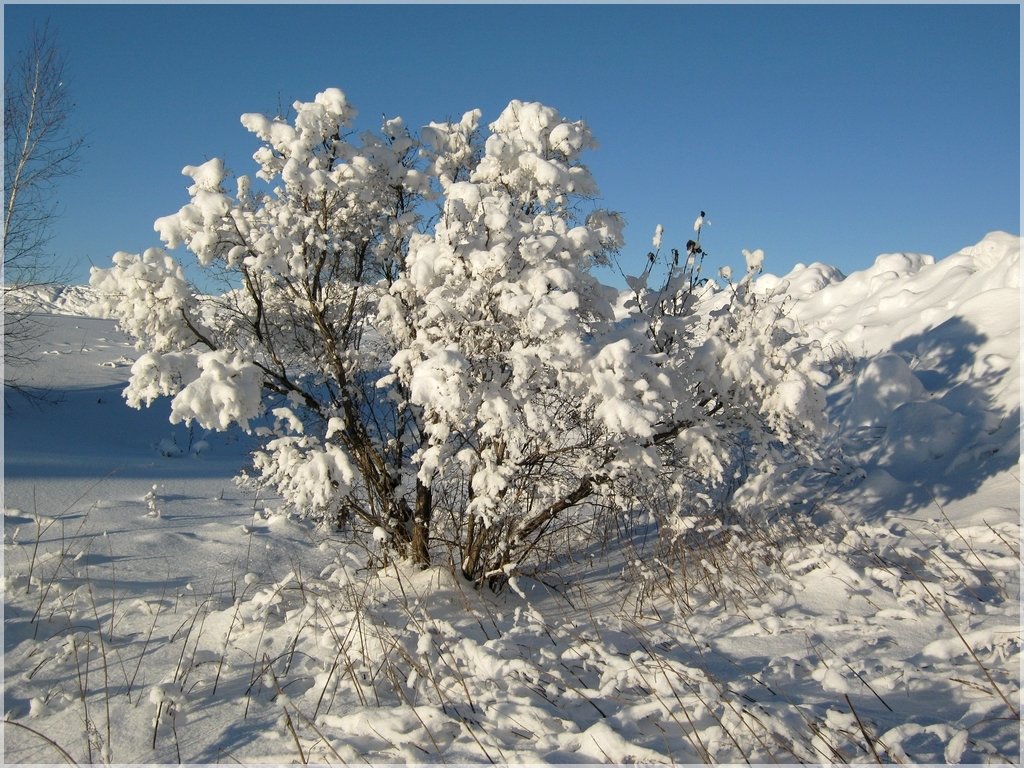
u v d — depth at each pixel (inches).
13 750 135.4
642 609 209.6
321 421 233.6
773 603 202.1
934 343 426.6
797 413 198.8
